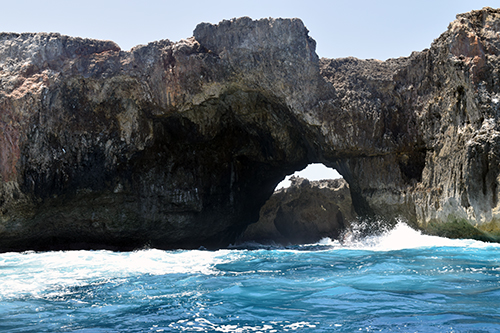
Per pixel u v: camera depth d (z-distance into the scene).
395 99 13.45
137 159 14.75
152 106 13.75
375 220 14.27
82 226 14.67
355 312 3.71
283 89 13.30
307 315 3.68
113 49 13.88
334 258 7.98
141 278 6.23
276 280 5.56
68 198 13.77
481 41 11.20
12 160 12.60
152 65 13.42
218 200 16.86
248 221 19.73
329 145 13.66
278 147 15.95
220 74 13.40
